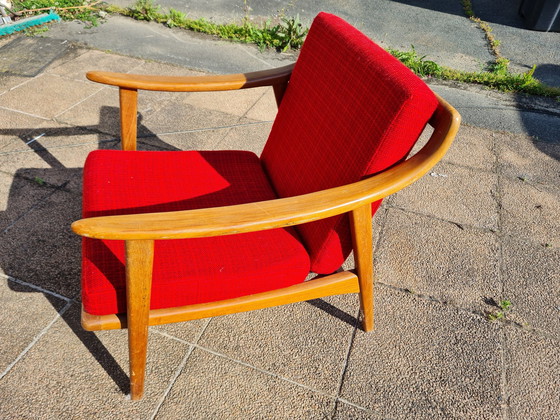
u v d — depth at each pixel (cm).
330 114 146
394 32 482
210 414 145
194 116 305
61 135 272
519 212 242
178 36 424
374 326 177
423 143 308
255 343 168
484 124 323
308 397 152
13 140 263
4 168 240
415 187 256
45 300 174
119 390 149
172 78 174
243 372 158
